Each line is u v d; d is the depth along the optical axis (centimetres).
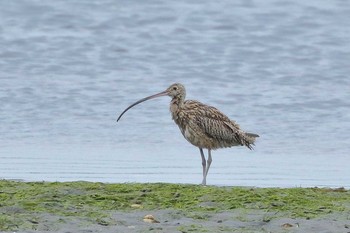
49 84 2877
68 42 3559
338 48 3581
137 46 3534
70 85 2880
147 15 4016
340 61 3362
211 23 3941
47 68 3161
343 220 1406
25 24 3859
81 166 1945
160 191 1570
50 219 1375
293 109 2647
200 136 1916
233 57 3412
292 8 4134
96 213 1421
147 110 2592
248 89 2928
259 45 3634
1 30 3734
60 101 2645
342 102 2720
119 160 2022
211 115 1919
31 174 1853
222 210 1458
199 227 1359
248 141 1947
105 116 2511
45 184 1611
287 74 3156
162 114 2550
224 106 2712
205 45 3600
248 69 3231
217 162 2039
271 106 2681
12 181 1664
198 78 3111
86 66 3212
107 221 1378
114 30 3816
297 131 2391
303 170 1962
